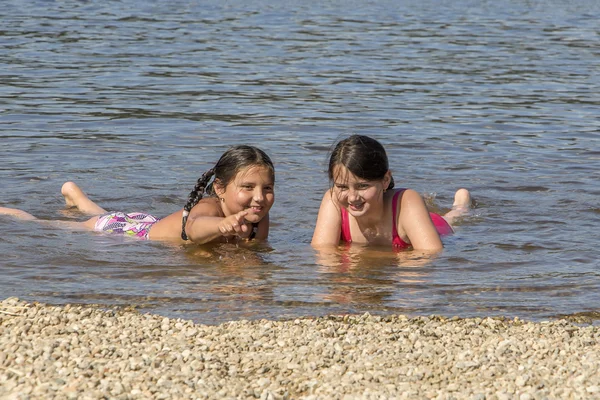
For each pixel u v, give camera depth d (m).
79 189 8.86
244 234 7.43
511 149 11.45
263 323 5.65
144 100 14.53
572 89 16.16
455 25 25.86
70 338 5.23
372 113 13.75
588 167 10.53
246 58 19.23
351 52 20.36
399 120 13.25
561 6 32.03
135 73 17.12
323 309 6.00
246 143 11.61
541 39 23.20
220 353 5.09
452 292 6.41
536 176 10.09
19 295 6.20
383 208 7.71
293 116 13.44
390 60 19.34
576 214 8.66
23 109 13.54
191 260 7.23
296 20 26.30
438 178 10.00
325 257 7.36
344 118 13.34
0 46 19.94
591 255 7.38
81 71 17.19
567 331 5.57
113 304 6.05
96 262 7.09
